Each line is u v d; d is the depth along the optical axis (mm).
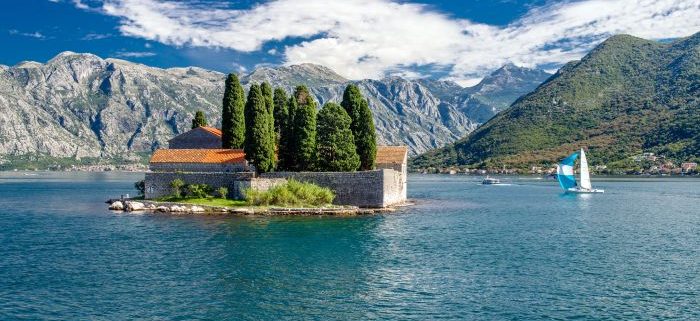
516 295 42531
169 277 47094
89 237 67000
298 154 103125
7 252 57719
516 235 72438
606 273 49750
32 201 128250
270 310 38719
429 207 113312
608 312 38562
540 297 42031
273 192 93625
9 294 41906
